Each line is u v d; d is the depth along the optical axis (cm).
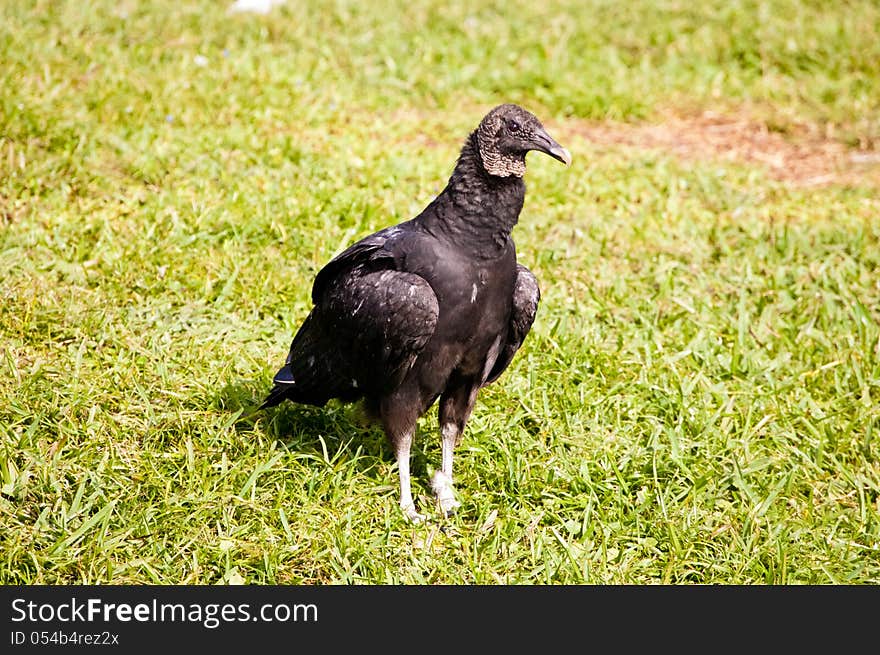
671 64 1972
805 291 1269
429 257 816
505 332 875
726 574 836
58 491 840
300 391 916
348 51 1881
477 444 962
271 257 1228
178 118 1534
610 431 995
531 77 1867
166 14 1911
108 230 1228
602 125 1792
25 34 1730
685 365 1110
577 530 866
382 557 819
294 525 838
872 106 1853
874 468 977
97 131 1442
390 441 873
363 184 1429
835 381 1084
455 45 1944
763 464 948
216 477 871
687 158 1677
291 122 1584
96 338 1052
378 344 827
